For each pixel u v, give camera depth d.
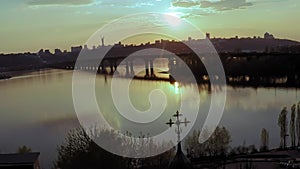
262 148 74.12
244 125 87.88
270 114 96.44
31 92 150.12
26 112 108.62
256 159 64.62
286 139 79.88
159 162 53.12
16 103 126.62
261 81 140.75
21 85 179.25
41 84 173.38
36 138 79.56
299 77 140.00
